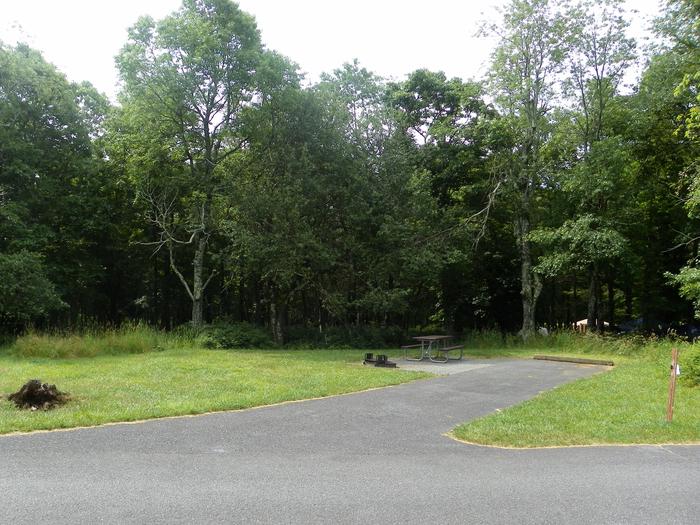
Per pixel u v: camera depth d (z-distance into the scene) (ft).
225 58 79.61
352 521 14.46
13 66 79.82
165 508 15.05
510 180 91.56
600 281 108.06
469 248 96.99
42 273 74.23
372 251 87.71
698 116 58.80
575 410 29.94
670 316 109.81
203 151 88.38
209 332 74.95
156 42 77.25
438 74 105.50
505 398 34.22
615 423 26.96
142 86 77.51
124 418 25.50
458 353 72.79
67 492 16.08
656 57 83.15
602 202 86.12
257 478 17.81
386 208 87.30
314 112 84.53
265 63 78.64
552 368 53.06
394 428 25.45
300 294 101.60
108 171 96.32
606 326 131.13
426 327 132.26
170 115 81.10
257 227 77.87
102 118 102.94
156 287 119.85
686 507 15.96
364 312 98.53
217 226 84.89
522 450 22.16
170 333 73.61
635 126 88.79
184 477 17.71
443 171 101.76
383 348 82.79
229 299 129.08
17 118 82.99
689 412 29.91
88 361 50.90
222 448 21.30
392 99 102.42
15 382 35.76
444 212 96.12
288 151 81.87
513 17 87.56
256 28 82.79
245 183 80.53
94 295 107.55
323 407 30.07
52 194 86.63
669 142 92.43
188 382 37.14
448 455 21.15
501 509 15.55
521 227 94.07
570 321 151.84
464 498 16.38
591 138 89.04
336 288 90.48
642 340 73.05
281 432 24.12
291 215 76.02
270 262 76.43
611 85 88.53
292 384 37.09
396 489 17.06
